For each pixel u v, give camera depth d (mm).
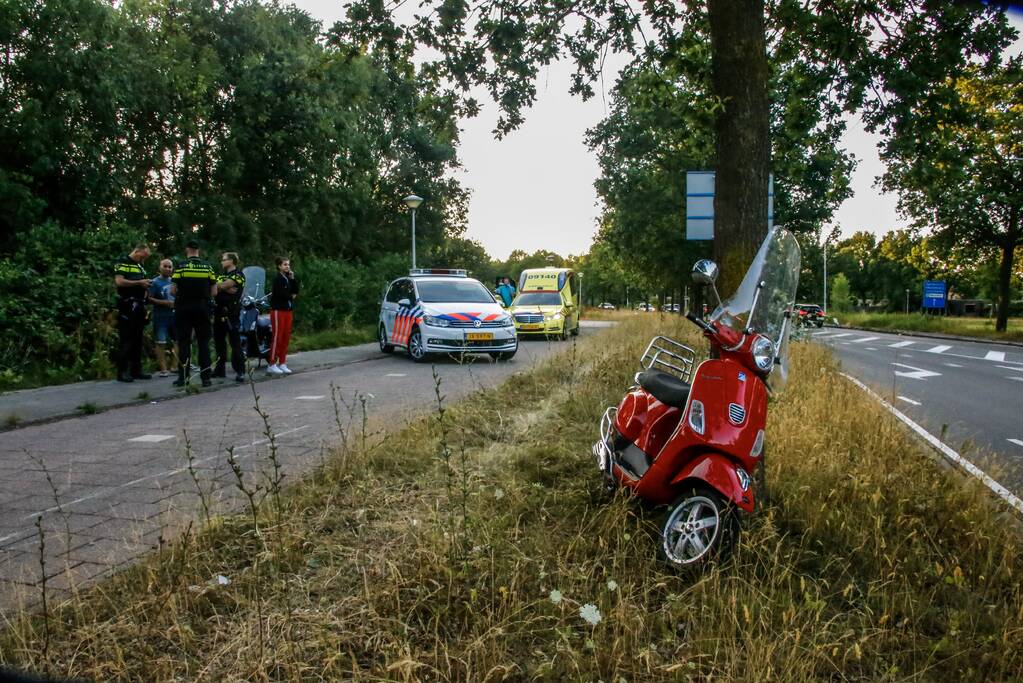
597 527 4309
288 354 16406
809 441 5641
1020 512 4566
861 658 3053
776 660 2912
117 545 4004
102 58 17516
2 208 15352
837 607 3518
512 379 10352
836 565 3949
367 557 3795
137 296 10922
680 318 19844
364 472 5297
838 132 8508
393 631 3070
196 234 23062
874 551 3961
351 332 21078
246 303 12969
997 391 12031
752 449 3945
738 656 2906
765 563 3727
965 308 94938
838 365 12609
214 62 23578
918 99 7598
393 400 9328
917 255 35281
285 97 25594
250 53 25250
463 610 3238
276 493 4176
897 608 3467
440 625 3154
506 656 2977
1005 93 26750
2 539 4117
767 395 4102
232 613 3266
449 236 47094
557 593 2934
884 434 6109
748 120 6012
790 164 8945
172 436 6980
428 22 7715
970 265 34781
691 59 8102
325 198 29469
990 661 3029
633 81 8539
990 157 29094
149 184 22891
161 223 21859
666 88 8484
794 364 10031
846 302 74062
